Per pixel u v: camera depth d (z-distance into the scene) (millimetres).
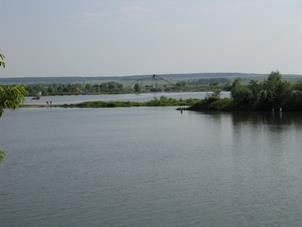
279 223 36750
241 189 46906
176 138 89688
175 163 61719
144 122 129500
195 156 67125
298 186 47688
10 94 18578
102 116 158125
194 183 49750
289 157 64062
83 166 60844
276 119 123750
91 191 47094
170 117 144750
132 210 40500
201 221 37375
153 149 75312
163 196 44719
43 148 79500
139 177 53219
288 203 41844
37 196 45625
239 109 163250
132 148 77062
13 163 64188
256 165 59062
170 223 37062
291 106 149625
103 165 61250
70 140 90812
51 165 62062
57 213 40156
